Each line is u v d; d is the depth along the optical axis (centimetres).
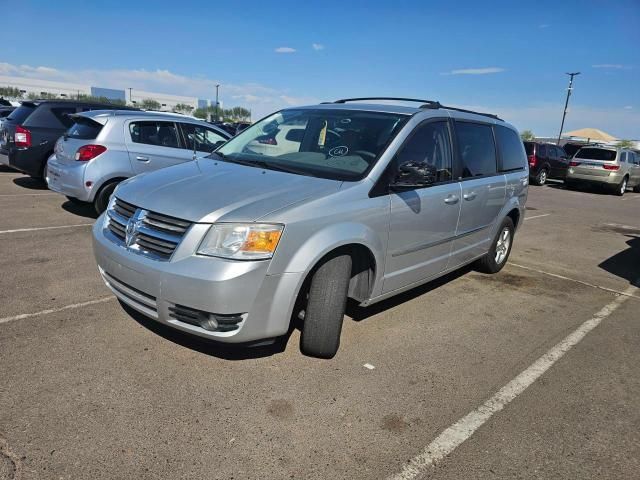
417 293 520
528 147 2036
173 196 322
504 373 361
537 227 1021
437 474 252
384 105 452
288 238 301
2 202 805
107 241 335
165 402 290
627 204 1642
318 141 413
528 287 578
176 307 297
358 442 271
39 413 271
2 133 980
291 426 279
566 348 413
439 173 441
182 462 245
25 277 468
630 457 277
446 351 388
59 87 9425
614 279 643
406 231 393
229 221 294
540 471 260
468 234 505
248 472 242
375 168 369
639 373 377
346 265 339
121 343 352
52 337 354
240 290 289
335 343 344
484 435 286
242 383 315
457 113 490
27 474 229
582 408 323
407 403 311
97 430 262
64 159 709
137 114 739
